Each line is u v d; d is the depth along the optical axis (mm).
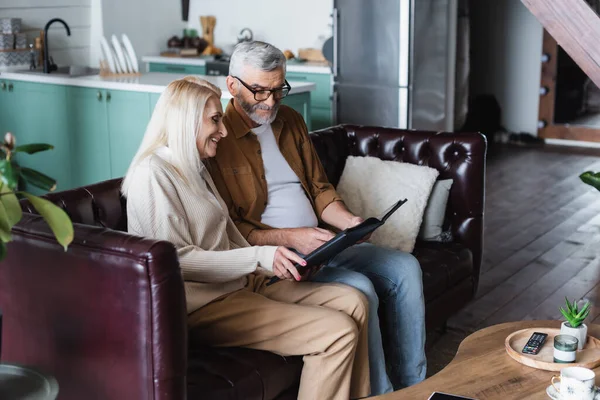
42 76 4820
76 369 2025
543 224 4996
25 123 5031
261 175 2703
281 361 2238
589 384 1762
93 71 5141
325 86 5996
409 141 3355
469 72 7664
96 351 1971
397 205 2494
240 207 2660
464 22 7105
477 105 7773
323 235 2553
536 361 1980
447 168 3293
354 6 5688
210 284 2285
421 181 3197
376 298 2490
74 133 4777
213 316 2258
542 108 7523
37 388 1671
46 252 1983
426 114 5863
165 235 2189
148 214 2188
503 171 6465
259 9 6938
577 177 6207
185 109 2266
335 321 2197
